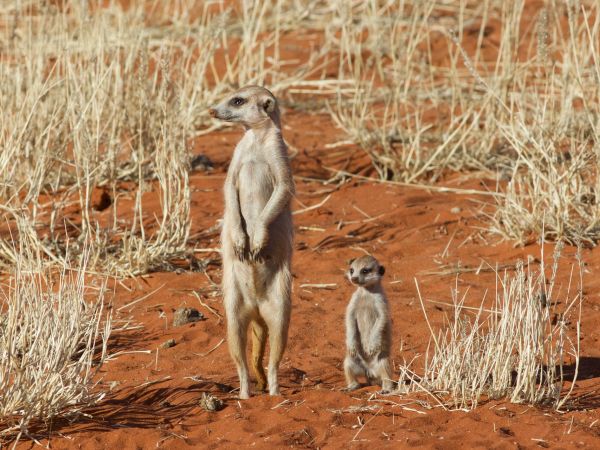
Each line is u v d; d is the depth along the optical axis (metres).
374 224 13.84
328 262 12.40
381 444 7.40
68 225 13.59
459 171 16.11
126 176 15.35
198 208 14.53
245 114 8.66
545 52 13.91
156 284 11.82
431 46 23.45
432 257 12.47
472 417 7.78
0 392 8.01
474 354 8.46
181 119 15.24
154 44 21.80
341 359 9.77
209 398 8.35
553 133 14.12
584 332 10.03
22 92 15.52
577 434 7.41
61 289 9.14
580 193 13.26
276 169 8.65
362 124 17.25
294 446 7.47
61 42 16.88
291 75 22.06
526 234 12.91
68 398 8.21
